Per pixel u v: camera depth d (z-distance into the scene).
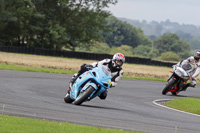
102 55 170.00
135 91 61.72
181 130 27.64
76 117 28.72
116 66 36.50
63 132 22.02
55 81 65.06
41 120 25.33
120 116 31.89
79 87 36.62
